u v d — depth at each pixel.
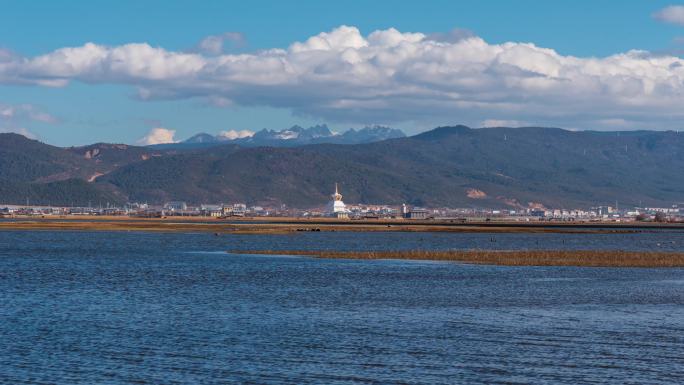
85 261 185.38
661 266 171.00
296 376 69.31
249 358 75.56
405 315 100.56
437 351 78.88
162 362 73.75
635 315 101.00
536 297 118.25
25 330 87.94
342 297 117.88
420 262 180.88
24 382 66.50
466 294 121.81
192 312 102.06
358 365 73.19
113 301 111.94
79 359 74.44
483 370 71.62
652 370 71.56
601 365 73.31
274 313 101.62
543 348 80.31
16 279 141.75
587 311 104.19
